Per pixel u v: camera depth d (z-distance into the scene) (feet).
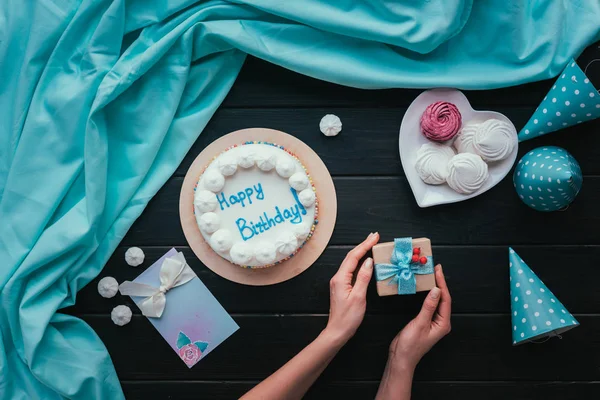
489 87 3.54
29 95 3.49
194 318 3.73
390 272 3.39
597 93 3.21
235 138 3.67
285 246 3.48
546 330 3.34
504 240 3.71
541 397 3.76
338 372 3.76
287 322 3.74
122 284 3.66
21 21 3.47
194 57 3.59
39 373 3.50
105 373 3.67
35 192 3.48
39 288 3.47
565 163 3.24
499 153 3.46
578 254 3.70
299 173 3.56
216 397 3.78
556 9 3.46
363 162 3.71
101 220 3.58
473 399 3.76
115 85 3.39
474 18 3.53
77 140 3.49
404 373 3.36
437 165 3.51
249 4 3.44
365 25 3.41
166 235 3.71
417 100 3.58
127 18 3.50
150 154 3.56
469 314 3.74
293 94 3.71
